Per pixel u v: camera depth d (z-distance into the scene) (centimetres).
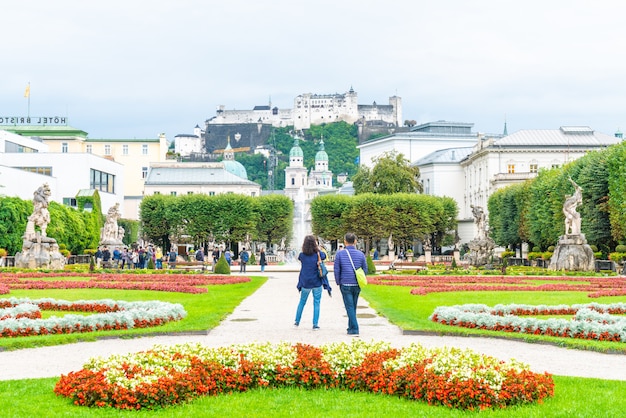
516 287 4816
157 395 1559
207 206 13425
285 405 1593
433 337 2584
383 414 1509
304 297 2856
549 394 1628
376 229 13462
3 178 10356
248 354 1819
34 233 6956
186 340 2503
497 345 2411
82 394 1571
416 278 5897
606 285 5019
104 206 13612
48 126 19300
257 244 14612
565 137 14950
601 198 9125
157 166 19588
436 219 13725
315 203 13850
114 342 2464
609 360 2141
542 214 10175
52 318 2620
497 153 14800
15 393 1662
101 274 6159
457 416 1498
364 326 2897
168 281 5491
